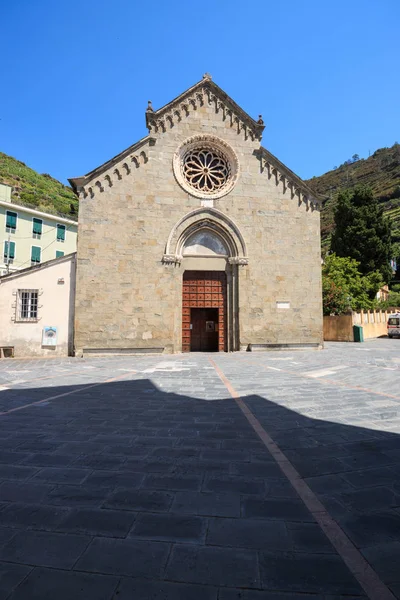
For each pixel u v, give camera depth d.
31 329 18.59
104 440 5.23
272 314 20.83
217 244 21.33
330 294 32.62
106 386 9.66
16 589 2.25
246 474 4.03
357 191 47.25
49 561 2.53
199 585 2.28
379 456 4.51
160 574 2.39
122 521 3.06
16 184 81.62
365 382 9.75
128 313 19.16
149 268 19.66
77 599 2.16
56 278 19.11
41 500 3.46
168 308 19.61
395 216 94.69
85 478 3.95
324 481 3.83
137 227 19.75
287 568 2.44
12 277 18.66
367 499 3.43
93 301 18.88
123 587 2.27
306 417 6.33
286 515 3.15
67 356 18.69
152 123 20.58
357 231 45.62
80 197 19.36
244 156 21.56
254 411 6.79
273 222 21.44
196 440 5.20
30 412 6.91
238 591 2.22
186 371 12.40
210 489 3.67
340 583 2.29
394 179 136.88
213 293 21.36
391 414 6.45
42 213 47.44
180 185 20.50
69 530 2.93
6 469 4.22
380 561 2.51
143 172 20.14
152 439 5.26
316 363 14.36
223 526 2.98
